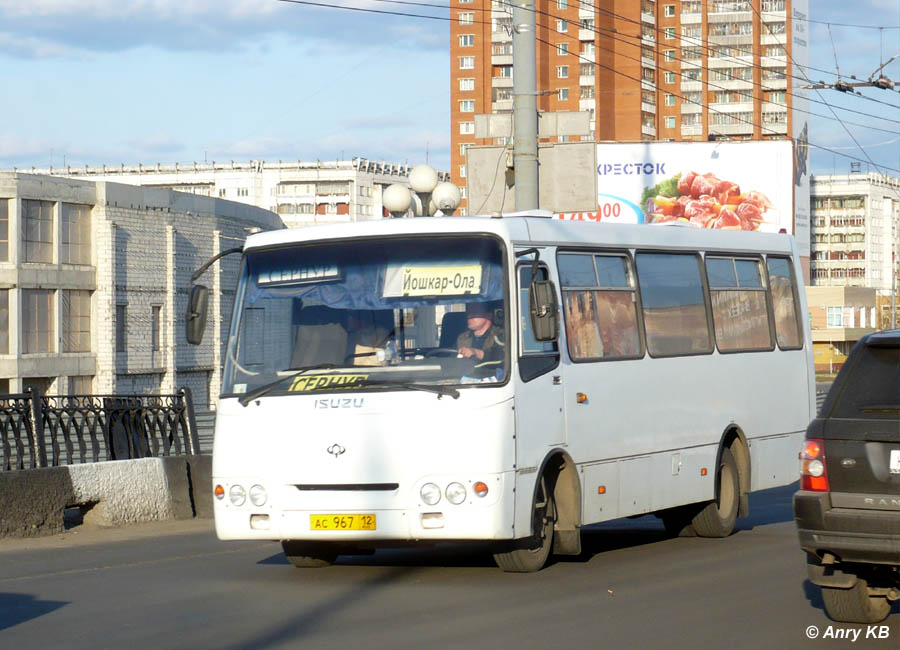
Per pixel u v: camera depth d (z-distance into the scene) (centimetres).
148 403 1988
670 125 13800
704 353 1595
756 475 1697
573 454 1316
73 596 1173
